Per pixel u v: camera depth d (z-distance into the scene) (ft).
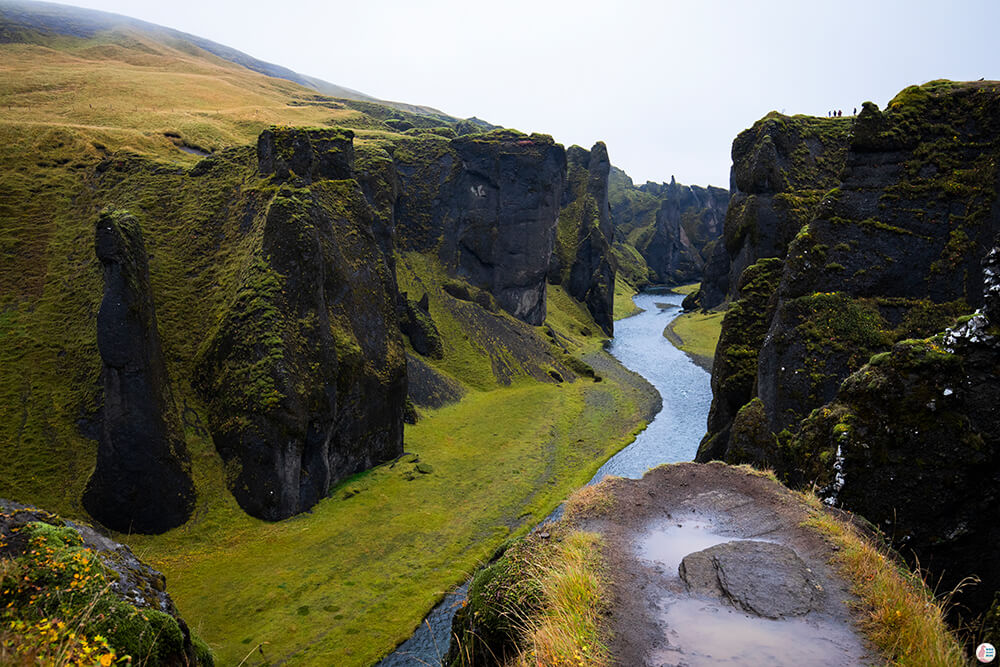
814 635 29.86
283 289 146.61
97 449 123.54
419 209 338.54
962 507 53.62
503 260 353.51
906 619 29.19
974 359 55.52
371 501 147.54
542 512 147.13
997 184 100.78
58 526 39.17
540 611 34.27
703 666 27.71
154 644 32.99
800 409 105.70
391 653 93.40
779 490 52.13
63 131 197.26
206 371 144.97
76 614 30.63
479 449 192.85
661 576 37.40
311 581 111.34
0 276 145.48
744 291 145.28
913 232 107.76
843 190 114.93
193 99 388.57
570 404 248.32
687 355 366.84
